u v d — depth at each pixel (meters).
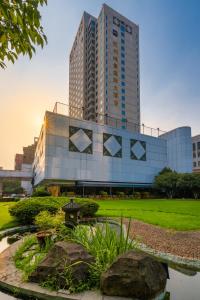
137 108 82.62
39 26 2.72
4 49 2.91
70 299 3.51
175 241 7.57
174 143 58.16
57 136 39.12
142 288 3.48
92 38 89.25
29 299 3.67
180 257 5.85
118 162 46.53
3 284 4.04
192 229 9.59
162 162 55.16
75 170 40.09
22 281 4.09
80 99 93.06
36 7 2.62
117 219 12.62
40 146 48.03
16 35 2.78
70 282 3.78
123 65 82.62
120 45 83.56
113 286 3.62
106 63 78.50
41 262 4.21
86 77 91.19
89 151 42.62
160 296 3.68
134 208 19.78
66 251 4.18
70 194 38.78
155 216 13.80
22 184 95.19
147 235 8.49
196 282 4.37
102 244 4.76
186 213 15.56
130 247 4.58
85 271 4.05
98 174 43.00
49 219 7.33
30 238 7.11
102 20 82.12
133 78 84.31
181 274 4.82
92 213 13.43
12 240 8.21
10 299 3.65
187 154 55.31
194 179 44.72
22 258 5.48
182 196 48.31
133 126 78.25
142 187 50.22
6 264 5.13
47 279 3.95
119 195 43.28
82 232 5.64
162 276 3.91
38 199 11.94
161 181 48.19
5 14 2.51
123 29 85.81
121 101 79.06
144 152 51.94
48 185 41.97
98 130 44.91
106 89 76.56
